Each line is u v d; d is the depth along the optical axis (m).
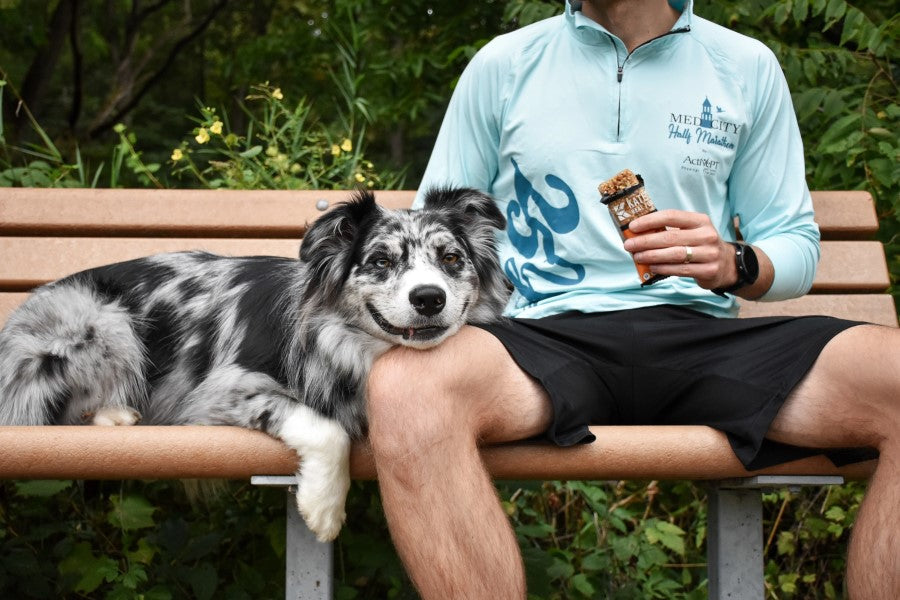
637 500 3.42
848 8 3.74
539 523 3.18
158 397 2.80
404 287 2.22
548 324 2.36
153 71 13.30
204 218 3.12
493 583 1.90
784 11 3.75
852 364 2.07
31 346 2.68
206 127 3.98
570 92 2.52
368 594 3.00
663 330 2.33
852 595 2.00
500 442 2.17
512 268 2.62
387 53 6.48
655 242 2.22
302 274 2.62
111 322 2.79
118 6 12.76
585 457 2.14
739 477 2.19
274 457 2.16
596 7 2.56
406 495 1.94
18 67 10.75
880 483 2.02
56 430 2.11
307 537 2.17
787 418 2.13
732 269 2.35
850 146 3.51
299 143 4.17
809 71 3.79
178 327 2.83
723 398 2.21
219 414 2.41
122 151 3.96
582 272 2.51
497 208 2.52
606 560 3.01
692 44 2.54
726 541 2.26
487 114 2.65
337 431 2.20
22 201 3.08
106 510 3.14
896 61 4.08
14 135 9.05
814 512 3.31
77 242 3.07
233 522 3.07
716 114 2.51
